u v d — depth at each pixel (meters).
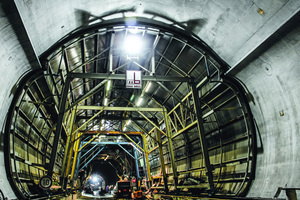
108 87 12.89
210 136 12.94
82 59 11.77
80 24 8.53
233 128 10.86
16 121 7.39
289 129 7.63
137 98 17.16
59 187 12.04
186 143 15.89
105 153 35.09
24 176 8.16
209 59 10.36
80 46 10.33
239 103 9.72
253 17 7.50
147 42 11.66
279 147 7.93
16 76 6.75
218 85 10.66
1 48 5.33
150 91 17.17
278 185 7.25
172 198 12.52
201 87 12.74
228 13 8.04
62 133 15.98
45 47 7.72
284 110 7.85
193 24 9.42
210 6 8.24
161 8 9.12
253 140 9.12
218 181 10.92
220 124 11.94
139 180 24.55
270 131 8.49
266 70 8.16
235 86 9.81
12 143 7.04
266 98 8.60
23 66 6.88
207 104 12.37
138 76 10.30
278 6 6.66
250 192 8.29
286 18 6.70
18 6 4.91
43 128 11.42
